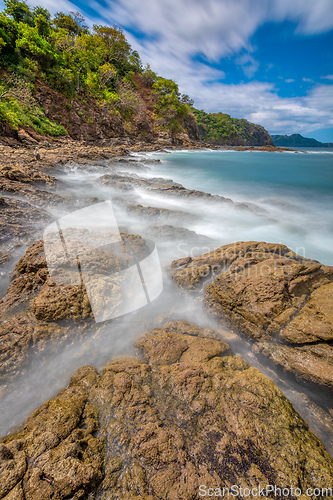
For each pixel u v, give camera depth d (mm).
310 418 2711
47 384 2711
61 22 49656
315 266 4047
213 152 51188
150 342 3148
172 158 35469
